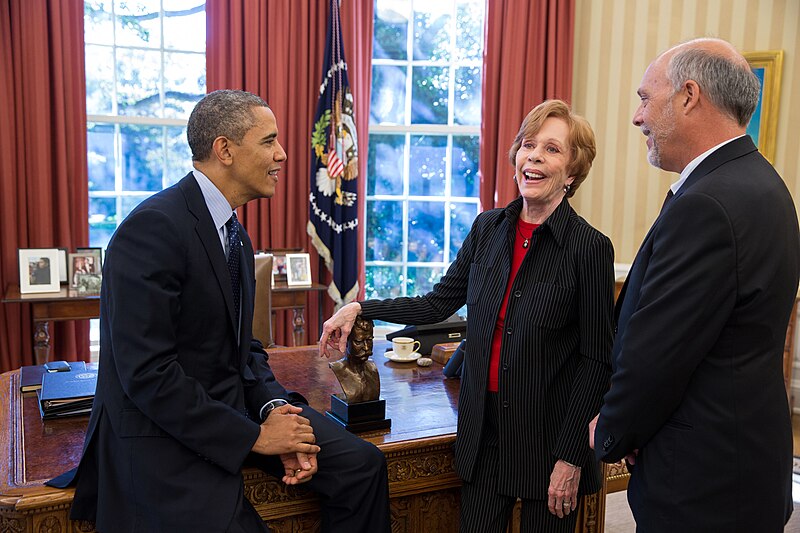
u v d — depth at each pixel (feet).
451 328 10.30
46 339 13.76
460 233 19.06
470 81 18.60
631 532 10.16
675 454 5.04
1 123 14.60
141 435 5.48
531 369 6.02
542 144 6.04
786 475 5.06
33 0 14.58
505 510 6.34
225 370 6.09
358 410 6.84
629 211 17.58
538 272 6.09
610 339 5.96
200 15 17.12
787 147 15.93
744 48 16.15
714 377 4.92
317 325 17.65
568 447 5.90
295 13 16.51
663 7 16.76
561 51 17.21
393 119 18.71
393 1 18.21
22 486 5.55
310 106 16.90
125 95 16.81
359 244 17.67
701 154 5.27
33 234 15.16
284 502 6.25
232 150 5.91
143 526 5.48
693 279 4.77
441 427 7.02
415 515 6.97
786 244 4.95
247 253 6.61
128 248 5.43
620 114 17.42
